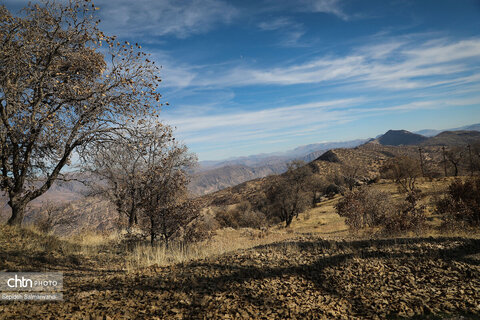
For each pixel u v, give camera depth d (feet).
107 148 32.78
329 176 278.46
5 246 24.27
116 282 17.63
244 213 156.76
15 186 31.63
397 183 172.14
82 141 31.30
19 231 29.58
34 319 11.55
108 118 30.76
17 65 26.96
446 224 44.83
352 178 224.53
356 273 19.44
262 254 24.72
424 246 23.98
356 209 55.31
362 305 15.30
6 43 26.58
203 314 13.25
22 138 28.30
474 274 18.35
